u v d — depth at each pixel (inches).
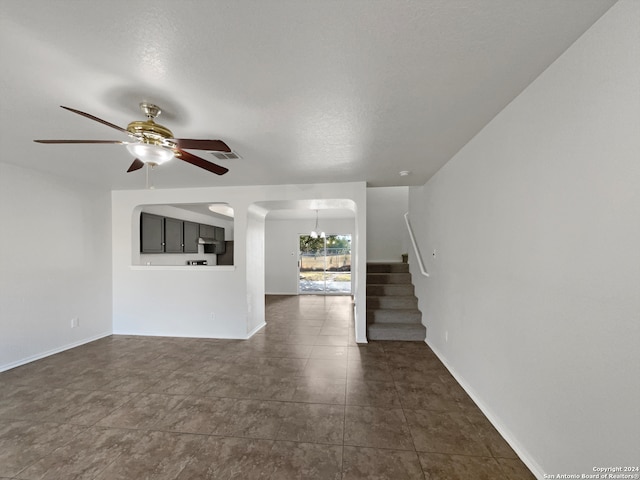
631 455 42.4
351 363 130.1
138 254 183.0
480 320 91.4
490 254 84.3
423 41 50.5
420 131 90.0
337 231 333.7
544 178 60.7
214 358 136.8
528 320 66.5
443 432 80.2
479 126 87.0
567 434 54.6
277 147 102.4
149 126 67.0
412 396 100.2
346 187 159.2
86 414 89.6
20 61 54.0
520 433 70.0
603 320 46.7
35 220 134.4
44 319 138.1
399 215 275.9
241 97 68.7
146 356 139.4
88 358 136.6
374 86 64.9
